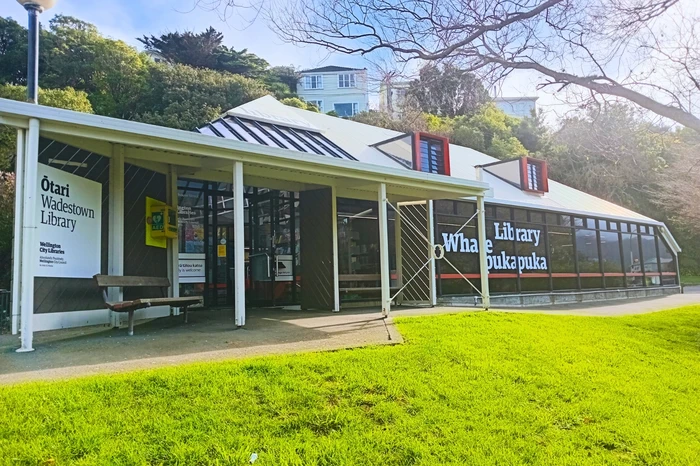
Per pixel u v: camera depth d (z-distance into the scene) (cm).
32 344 658
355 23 618
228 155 839
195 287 1214
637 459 438
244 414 432
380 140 1725
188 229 1211
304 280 1254
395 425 447
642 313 1344
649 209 2645
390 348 666
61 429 379
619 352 782
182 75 3691
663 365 742
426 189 1159
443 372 585
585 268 1962
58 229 767
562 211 1861
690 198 2028
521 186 1933
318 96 3950
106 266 880
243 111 1434
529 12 627
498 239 1645
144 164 989
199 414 422
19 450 346
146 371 508
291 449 384
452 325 867
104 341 691
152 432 389
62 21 3997
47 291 750
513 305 1576
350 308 1272
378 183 1063
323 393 490
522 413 496
